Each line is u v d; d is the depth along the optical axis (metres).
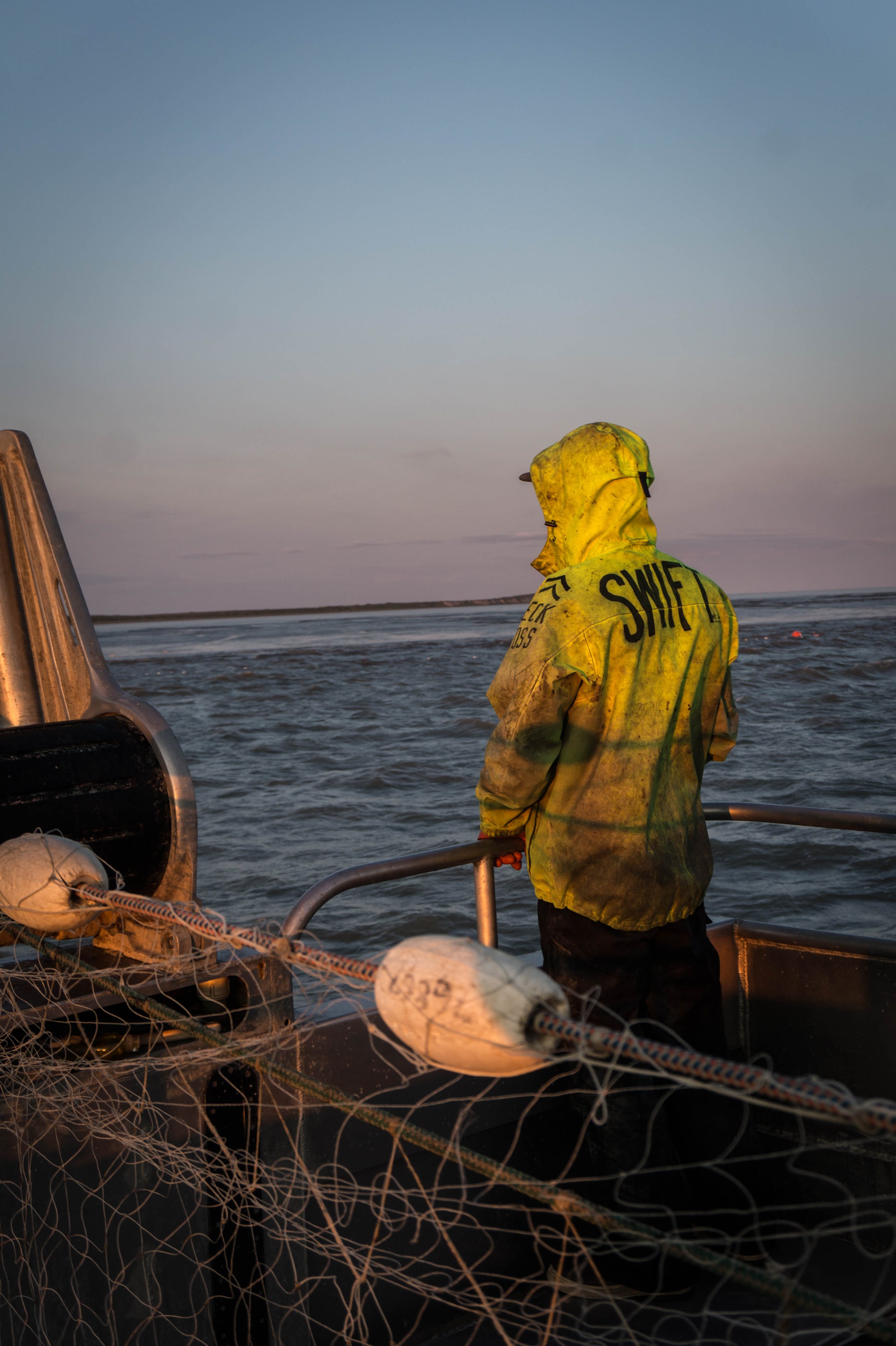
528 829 2.29
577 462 2.29
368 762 20.84
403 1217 2.17
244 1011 2.04
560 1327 2.05
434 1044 1.08
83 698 2.51
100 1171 1.85
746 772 17.89
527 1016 1.06
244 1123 2.03
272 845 13.49
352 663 57.09
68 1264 1.80
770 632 72.31
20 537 2.76
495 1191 2.35
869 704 28.11
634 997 2.18
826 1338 2.04
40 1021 1.87
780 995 2.70
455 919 9.73
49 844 1.82
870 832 2.45
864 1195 2.45
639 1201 2.13
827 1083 0.88
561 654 2.12
